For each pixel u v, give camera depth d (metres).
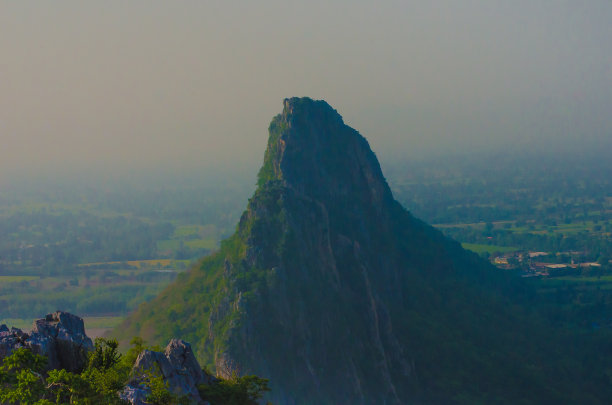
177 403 74.56
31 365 68.50
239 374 148.62
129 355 81.44
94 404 67.94
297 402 152.00
